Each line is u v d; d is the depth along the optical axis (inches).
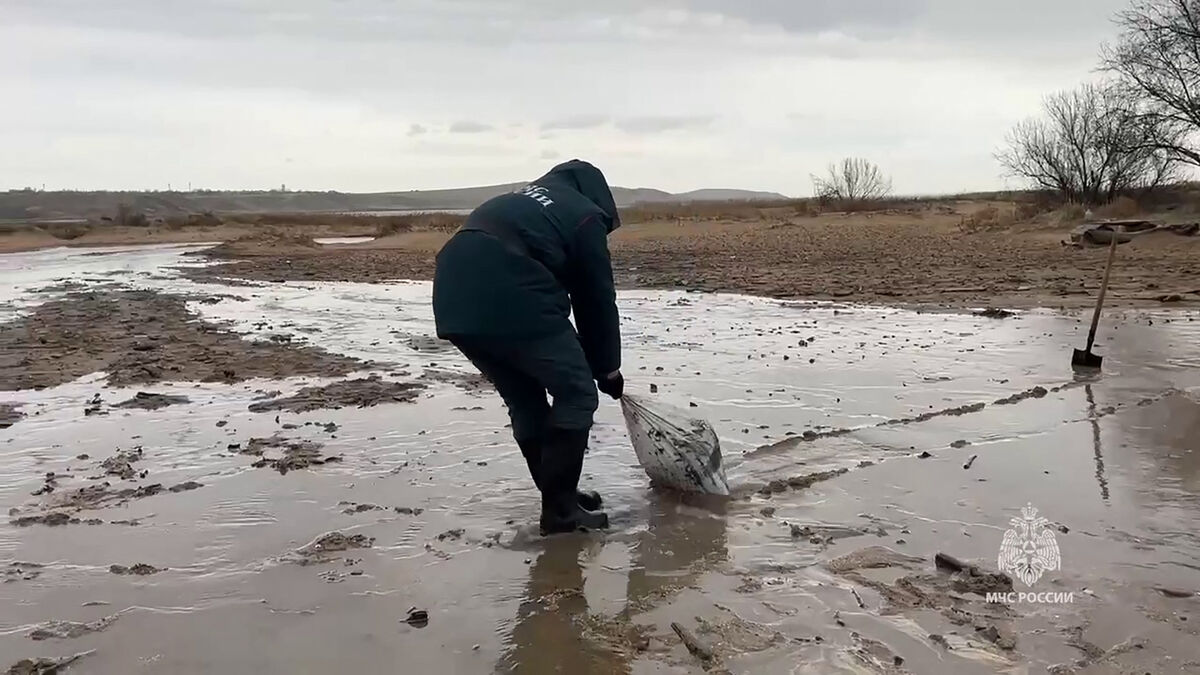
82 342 478.3
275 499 205.5
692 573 158.9
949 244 1205.1
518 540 177.2
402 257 1413.6
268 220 3280.0
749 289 709.3
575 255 178.9
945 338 420.5
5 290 917.8
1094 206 1488.7
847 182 2790.4
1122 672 120.5
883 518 182.4
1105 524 174.9
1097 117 1505.9
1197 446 225.0
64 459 243.6
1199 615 136.3
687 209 2593.5
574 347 177.8
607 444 247.4
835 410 277.7
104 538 182.9
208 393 331.6
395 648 134.1
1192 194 1440.7
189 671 128.7
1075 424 250.8
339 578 160.9
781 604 144.8
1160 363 337.4
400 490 210.7
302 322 569.6
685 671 124.9
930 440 239.5
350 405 304.7
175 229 2960.1
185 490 213.5
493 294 171.6
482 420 278.5
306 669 128.5
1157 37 1290.6
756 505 193.2
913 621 137.2
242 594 154.9
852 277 774.5
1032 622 135.5
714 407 285.0
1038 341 401.4
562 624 140.3
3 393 339.0
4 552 175.8
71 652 135.2
